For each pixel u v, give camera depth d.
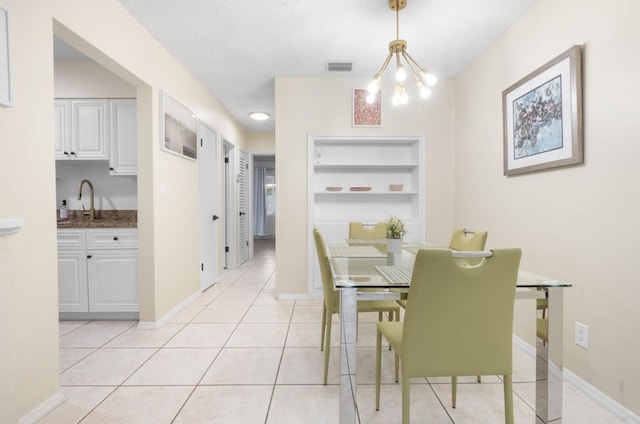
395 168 3.92
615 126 1.61
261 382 1.90
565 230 1.95
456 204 3.54
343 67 3.32
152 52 2.68
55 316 1.69
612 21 1.63
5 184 1.43
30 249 1.55
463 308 1.26
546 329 1.44
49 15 1.67
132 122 3.02
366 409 1.65
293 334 2.61
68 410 1.64
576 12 1.86
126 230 2.83
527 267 2.31
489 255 1.23
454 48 2.89
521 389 1.83
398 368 1.91
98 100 3.02
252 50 2.95
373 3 2.27
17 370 1.49
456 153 3.54
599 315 1.71
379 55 3.04
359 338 2.55
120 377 1.95
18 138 1.49
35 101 1.57
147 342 2.45
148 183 2.68
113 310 2.85
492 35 2.67
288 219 3.60
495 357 1.29
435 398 1.75
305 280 3.62
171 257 3.01
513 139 2.45
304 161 3.59
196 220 3.64
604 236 1.68
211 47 2.89
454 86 3.60
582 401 1.71
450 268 1.23
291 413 1.61
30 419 1.54
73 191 3.41
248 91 4.02
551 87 2.03
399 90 2.34
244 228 6.03
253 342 2.45
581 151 1.80
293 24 2.53
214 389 1.82
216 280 4.39
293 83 3.56
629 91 1.54
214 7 2.32
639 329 1.50
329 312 1.88
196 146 3.60
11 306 1.11
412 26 2.55
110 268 2.84
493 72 2.78
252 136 6.32
